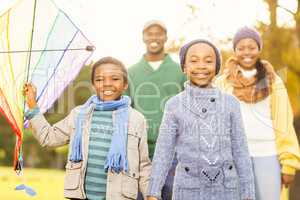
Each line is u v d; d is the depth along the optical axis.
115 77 4.41
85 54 4.77
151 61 4.91
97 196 4.25
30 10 4.70
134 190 4.25
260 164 4.71
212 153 4.04
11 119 4.43
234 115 4.13
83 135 4.32
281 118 4.75
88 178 4.28
